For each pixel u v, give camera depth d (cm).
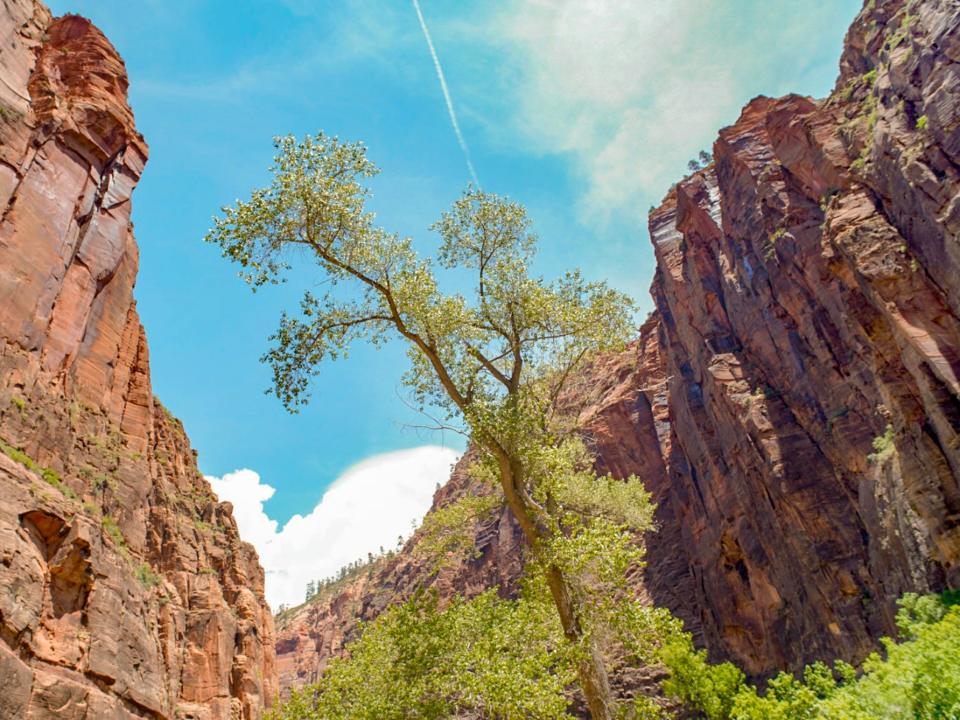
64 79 5453
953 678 1251
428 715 1544
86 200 5041
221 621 6556
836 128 3612
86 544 3500
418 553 1878
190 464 8881
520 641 1578
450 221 1853
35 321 4216
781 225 4666
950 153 2316
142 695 3606
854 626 3416
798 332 4538
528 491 1689
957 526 2298
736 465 4925
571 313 1828
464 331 1745
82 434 4625
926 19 2662
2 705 2545
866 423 3650
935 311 2336
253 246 1516
